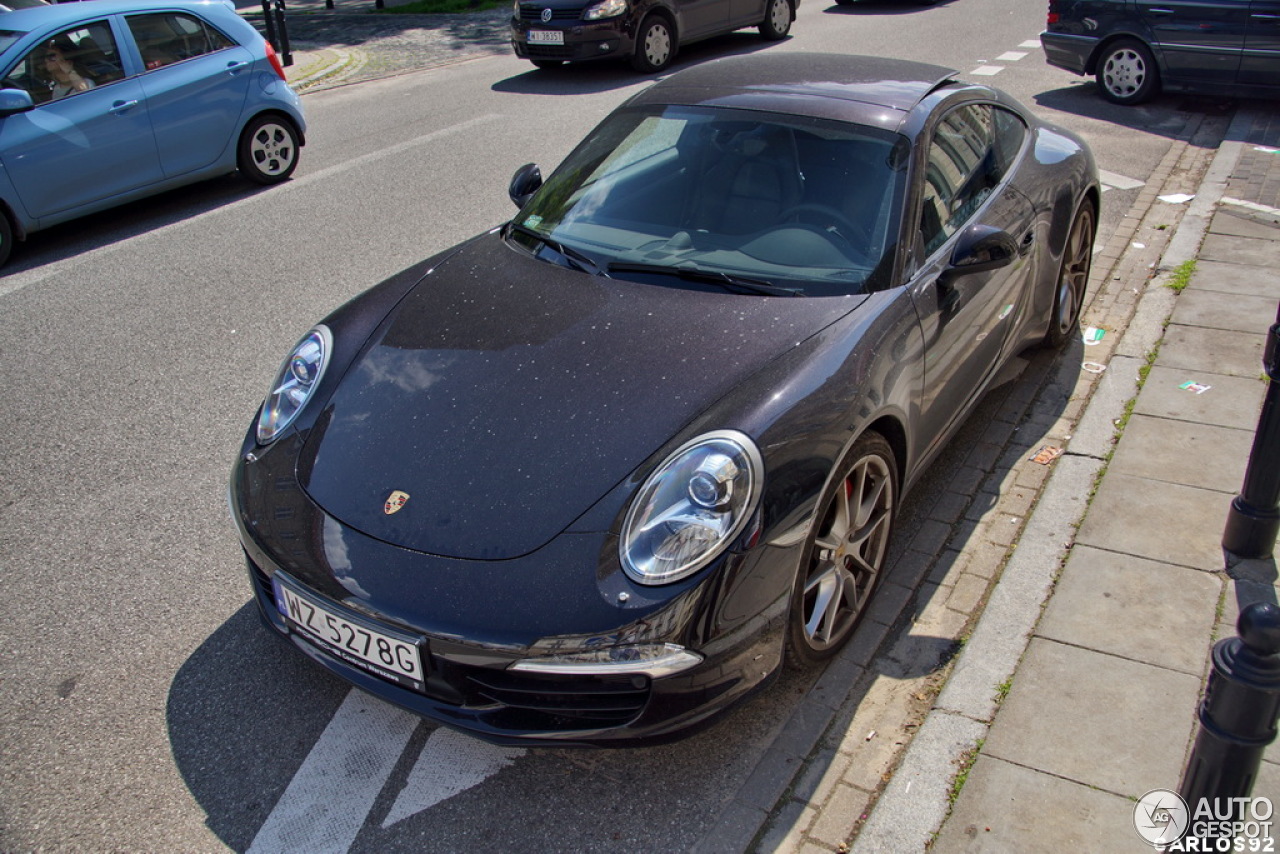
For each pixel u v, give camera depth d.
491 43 14.60
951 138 3.77
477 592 2.46
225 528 3.90
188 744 2.89
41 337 5.64
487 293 3.39
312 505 2.77
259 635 3.31
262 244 6.92
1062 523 3.68
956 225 3.60
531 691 2.45
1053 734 2.76
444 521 2.59
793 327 3.01
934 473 4.09
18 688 3.11
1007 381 4.69
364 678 2.67
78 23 7.21
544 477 2.63
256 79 8.11
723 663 2.52
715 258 3.32
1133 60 9.46
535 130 9.48
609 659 2.39
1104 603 3.25
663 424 2.70
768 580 2.57
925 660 3.13
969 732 2.80
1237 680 1.90
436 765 2.81
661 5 12.01
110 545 3.80
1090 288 5.69
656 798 2.69
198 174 7.91
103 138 7.25
